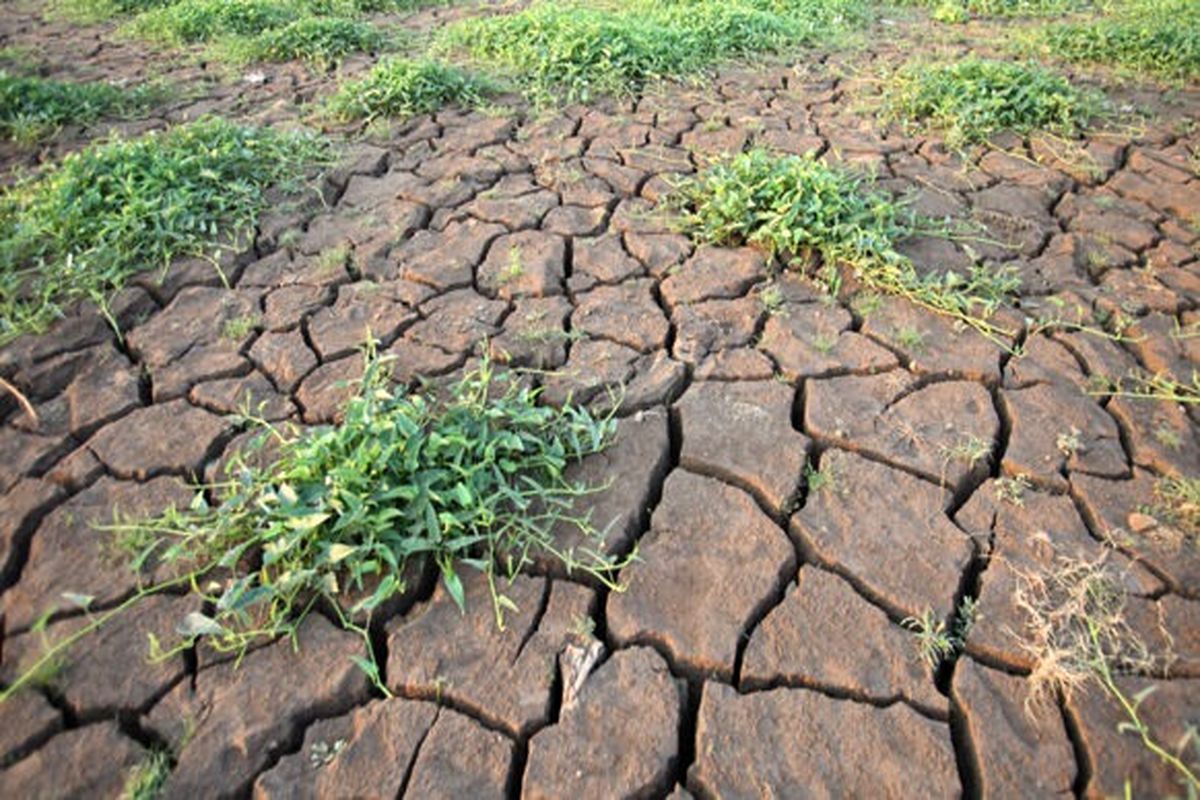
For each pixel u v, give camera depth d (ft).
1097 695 6.84
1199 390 10.27
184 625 7.13
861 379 10.48
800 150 16.65
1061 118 17.46
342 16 26.91
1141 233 13.94
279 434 9.23
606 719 6.73
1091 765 6.40
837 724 6.69
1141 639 7.29
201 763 6.41
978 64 19.24
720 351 10.98
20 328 11.01
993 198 14.93
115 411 9.87
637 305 11.94
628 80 19.92
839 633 7.39
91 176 13.41
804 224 12.70
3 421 9.77
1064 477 9.05
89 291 11.65
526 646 7.25
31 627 7.37
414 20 27.35
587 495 8.74
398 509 7.85
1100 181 15.74
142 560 7.77
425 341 11.12
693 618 7.51
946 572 7.95
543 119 17.88
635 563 8.04
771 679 7.06
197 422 9.72
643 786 6.29
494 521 8.14
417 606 7.66
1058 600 7.64
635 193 15.08
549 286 12.32
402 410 8.76
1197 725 6.64
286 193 14.66
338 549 7.25
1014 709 6.81
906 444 9.45
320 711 6.81
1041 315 11.67
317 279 12.43
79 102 18.01
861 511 8.61
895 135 17.48
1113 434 9.63
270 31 23.45
